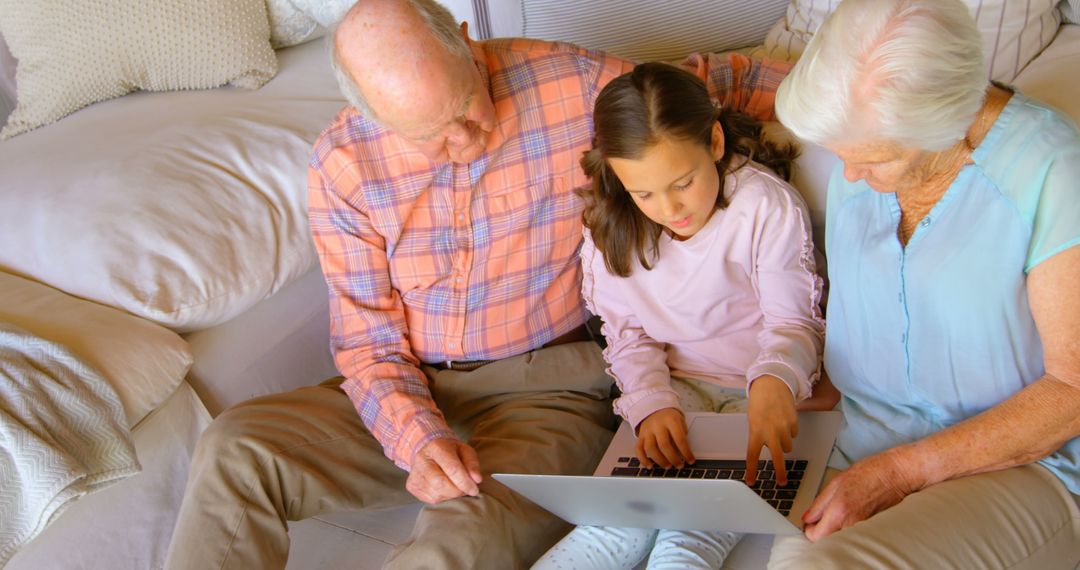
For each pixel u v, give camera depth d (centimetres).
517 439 177
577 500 147
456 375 188
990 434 125
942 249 126
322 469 174
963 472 128
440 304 183
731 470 152
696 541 152
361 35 147
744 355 172
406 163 172
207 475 165
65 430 169
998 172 121
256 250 208
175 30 245
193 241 201
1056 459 130
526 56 172
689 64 179
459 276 180
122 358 183
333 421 179
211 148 220
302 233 218
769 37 216
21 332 180
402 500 187
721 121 159
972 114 111
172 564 160
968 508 124
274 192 219
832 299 146
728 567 162
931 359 135
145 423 187
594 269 176
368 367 180
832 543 123
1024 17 176
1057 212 117
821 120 113
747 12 217
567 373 186
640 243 163
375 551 193
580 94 172
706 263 163
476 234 177
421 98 147
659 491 132
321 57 262
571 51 173
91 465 170
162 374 187
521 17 231
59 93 247
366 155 173
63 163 220
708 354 174
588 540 158
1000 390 131
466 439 195
